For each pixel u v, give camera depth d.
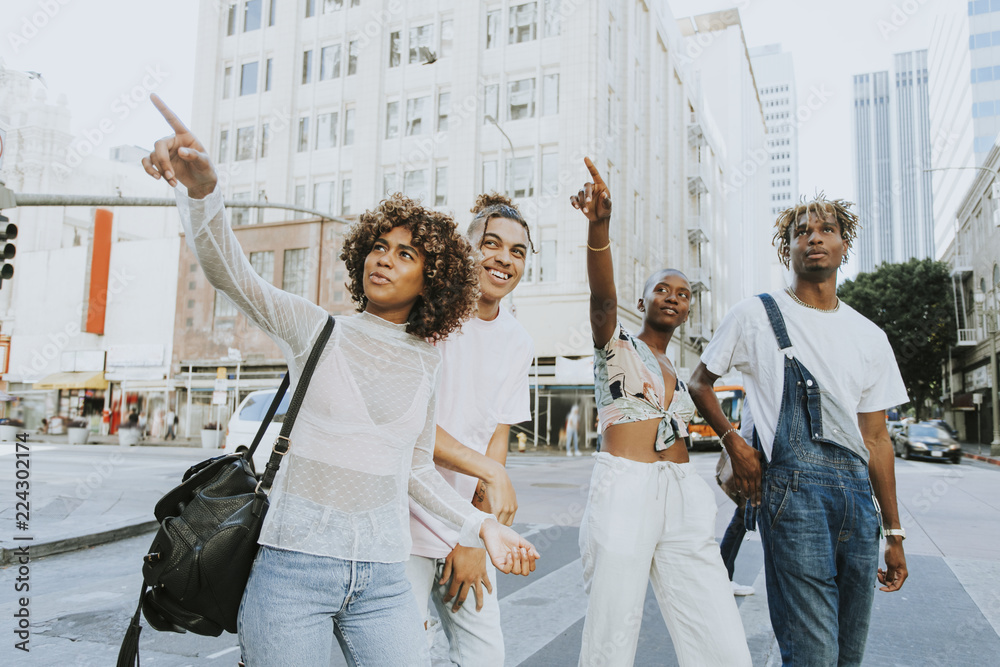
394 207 1.53
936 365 32.75
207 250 1.25
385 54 24.22
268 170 25.36
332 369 1.38
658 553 2.09
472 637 1.88
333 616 1.37
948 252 42.75
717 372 2.28
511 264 2.05
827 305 2.16
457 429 1.95
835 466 1.99
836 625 1.95
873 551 1.99
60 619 3.74
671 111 29.14
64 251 27.91
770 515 2.04
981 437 34.09
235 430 9.61
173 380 25.28
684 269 30.98
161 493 9.39
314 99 25.05
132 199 7.86
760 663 3.01
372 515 1.38
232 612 1.33
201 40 26.67
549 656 3.12
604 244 2.05
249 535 1.31
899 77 115.88
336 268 23.48
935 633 3.55
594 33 21.19
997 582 4.64
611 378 2.17
